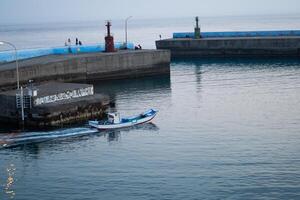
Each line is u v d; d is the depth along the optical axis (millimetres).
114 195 40188
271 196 38906
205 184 41531
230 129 57562
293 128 56969
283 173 43062
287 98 73438
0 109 62594
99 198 39750
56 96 62562
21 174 45500
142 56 96562
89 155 49969
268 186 40625
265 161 46125
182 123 61094
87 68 89562
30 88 63500
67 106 61312
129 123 59656
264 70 102688
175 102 73375
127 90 83438
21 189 42250
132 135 56562
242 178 42375
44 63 82375
